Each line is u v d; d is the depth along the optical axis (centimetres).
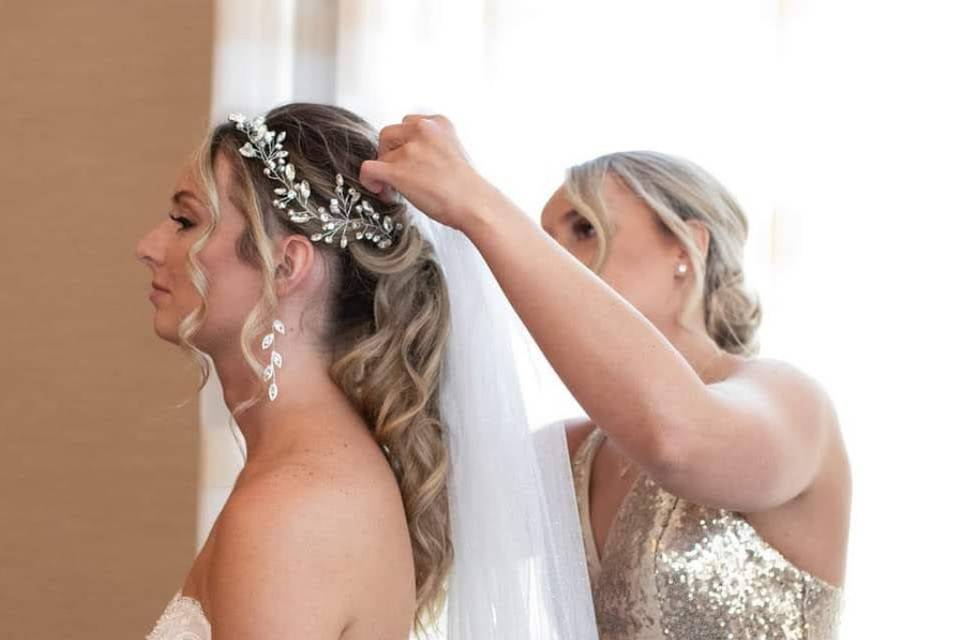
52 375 383
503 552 185
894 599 319
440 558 182
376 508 159
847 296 327
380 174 165
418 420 179
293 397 169
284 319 170
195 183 169
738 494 190
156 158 373
